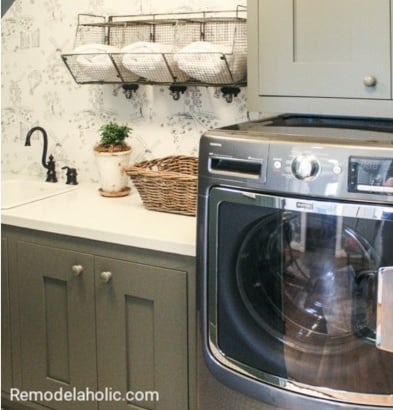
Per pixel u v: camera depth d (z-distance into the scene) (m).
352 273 1.53
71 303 2.23
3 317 2.43
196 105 2.54
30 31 2.92
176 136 2.61
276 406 1.69
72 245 2.19
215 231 1.68
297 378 1.65
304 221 1.54
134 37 2.63
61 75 2.88
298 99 1.98
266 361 1.69
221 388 1.79
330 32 1.88
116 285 2.11
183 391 2.04
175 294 1.99
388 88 1.81
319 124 1.89
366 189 1.43
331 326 1.60
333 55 1.89
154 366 2.09
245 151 1.58
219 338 1.76
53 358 2.33
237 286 1.71
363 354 1.56
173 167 2.52
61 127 2.93
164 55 2.29
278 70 1.99
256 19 2.00
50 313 2.30
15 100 3.05
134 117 2.71
